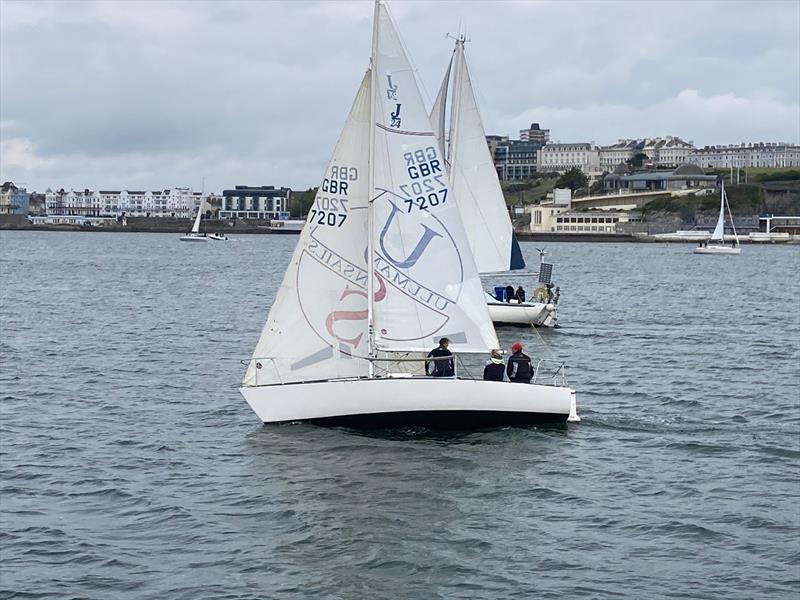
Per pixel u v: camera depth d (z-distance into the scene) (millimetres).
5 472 22875
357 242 26062
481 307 26406
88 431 27000
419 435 25328
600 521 19547
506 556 17734
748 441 25953
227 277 99875
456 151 47406
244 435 25969
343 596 16078
